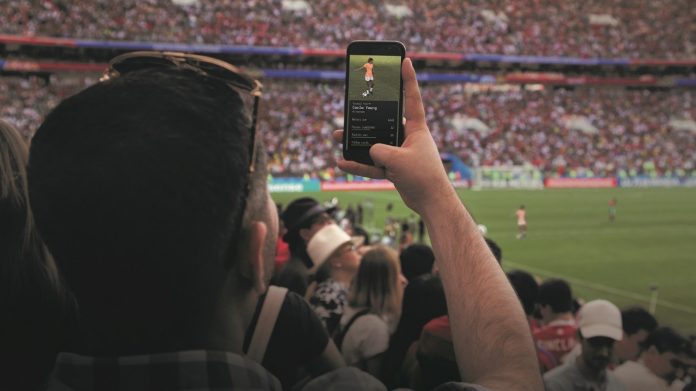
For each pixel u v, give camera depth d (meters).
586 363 5.27
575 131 68.12
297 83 71.44
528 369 1.52
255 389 1.31
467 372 1.58
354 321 4.90
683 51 80.44
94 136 1.25
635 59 79.19
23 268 2.16
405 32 73.12
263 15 68.12
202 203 1.26
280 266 6.77
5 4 57.88
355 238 9.50
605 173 61.62
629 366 5.91
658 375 5.78
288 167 53.22
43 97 55.69
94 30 60.06
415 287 4.81
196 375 1.28
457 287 1.67
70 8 60.41
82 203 1.24
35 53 61.00
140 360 1.29
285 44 67.75
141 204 1.23
